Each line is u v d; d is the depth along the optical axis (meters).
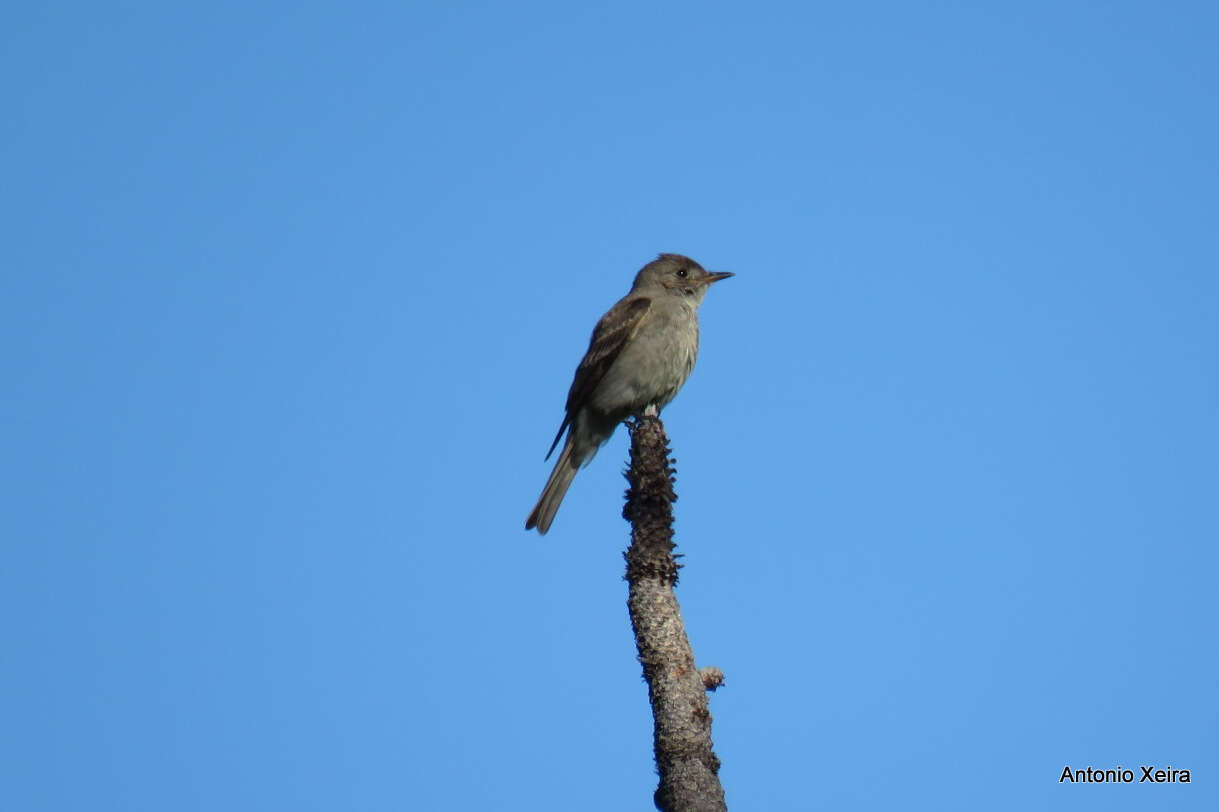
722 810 10.84
